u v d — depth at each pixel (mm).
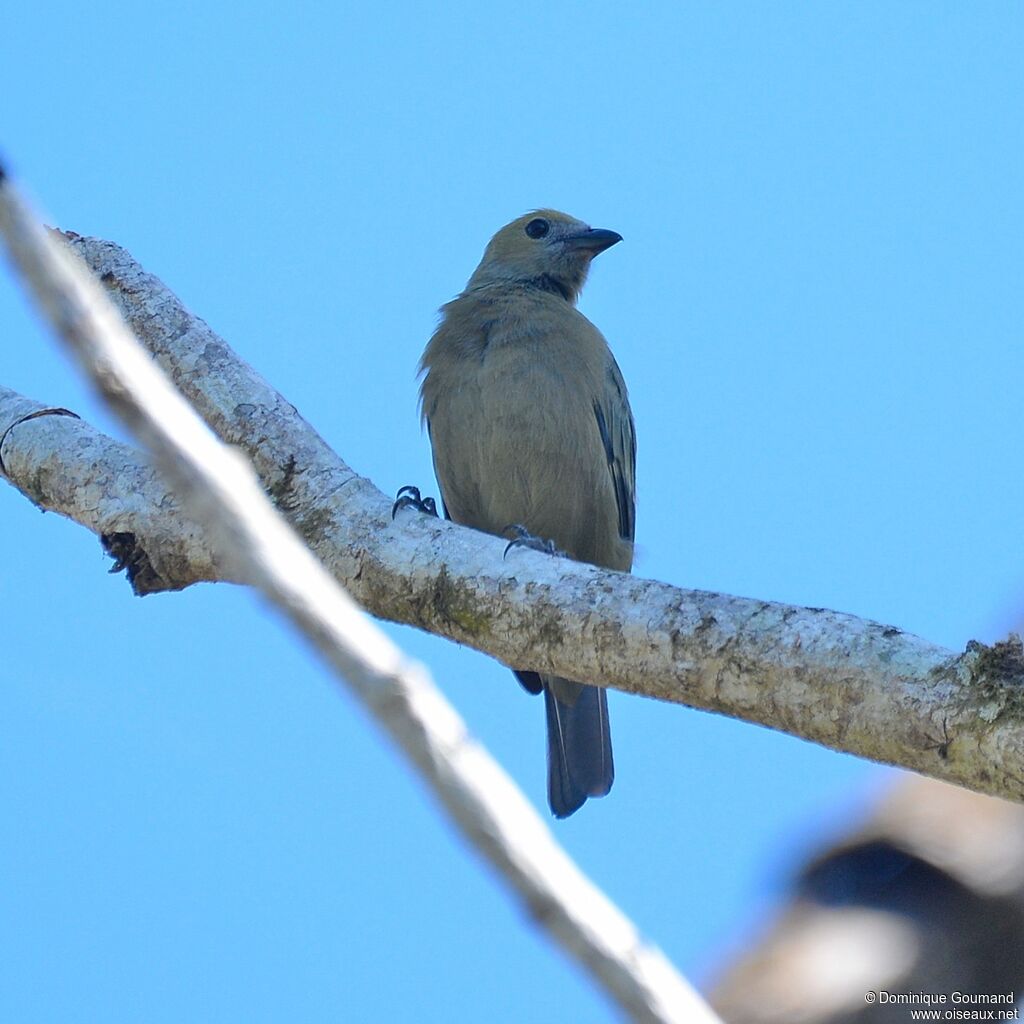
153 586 10984
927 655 7816
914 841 5926
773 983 5727
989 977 5664
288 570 4699
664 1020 4324
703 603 8750
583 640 9133
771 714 8266
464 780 4512
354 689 4598
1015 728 7305
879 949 5719
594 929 4422
